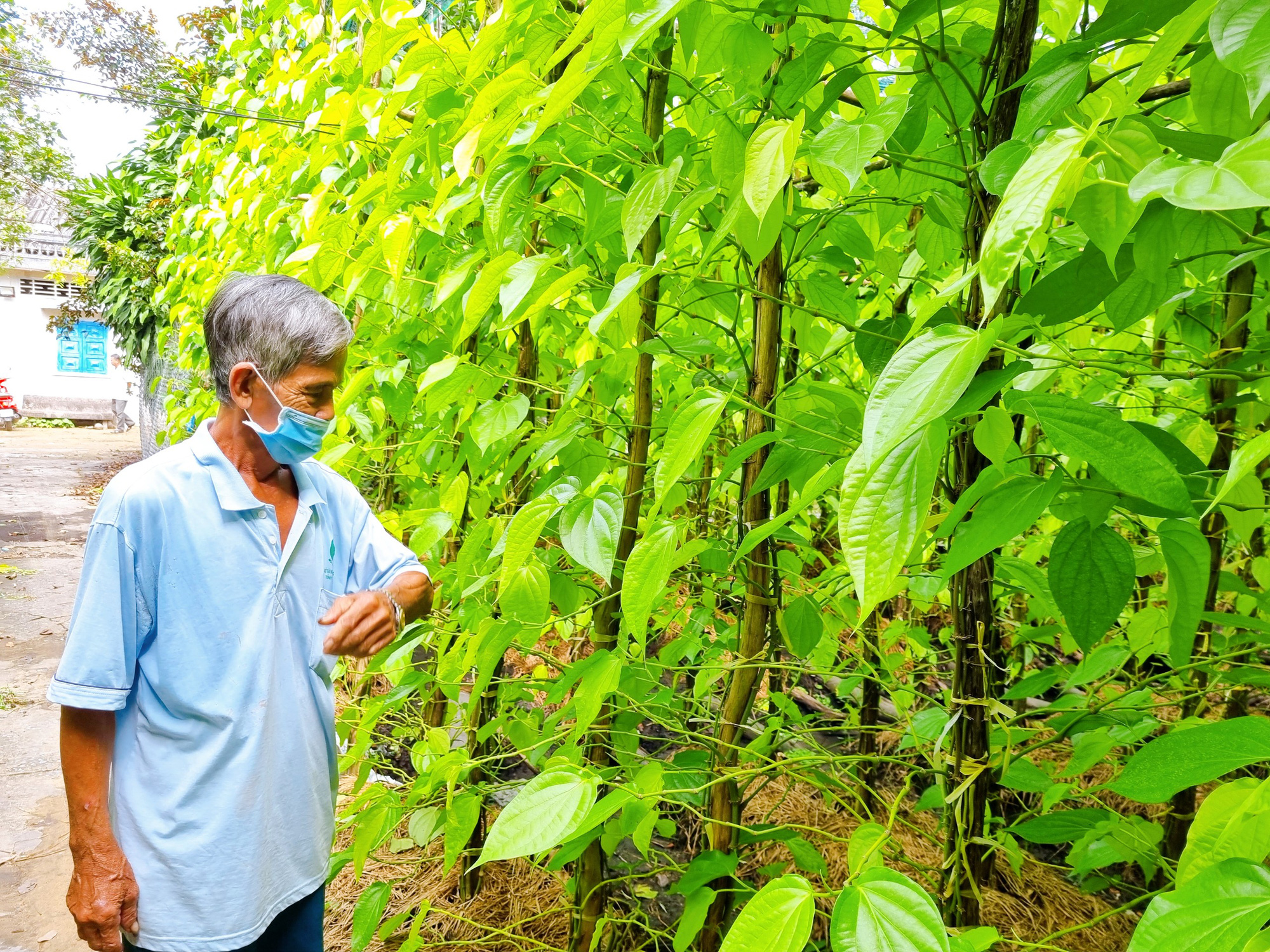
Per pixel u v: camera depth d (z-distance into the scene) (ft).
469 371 4.43
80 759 3.27
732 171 3.36
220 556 3.47
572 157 3.96
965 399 2.12
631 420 5.31
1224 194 1.35
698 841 6.29
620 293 2.84
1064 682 5.23
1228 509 3.96
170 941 3.38
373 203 6.24
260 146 7.79
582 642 6.17
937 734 4.18
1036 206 1.59
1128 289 2.62
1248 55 1.56
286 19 8.45
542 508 3.34
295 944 4.00
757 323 3.80
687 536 4.94
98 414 49.90
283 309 3.53
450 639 5.15
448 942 4.84
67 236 49.65
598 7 2.31
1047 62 2.54
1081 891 5.45
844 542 1.87
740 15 3.22
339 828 4.94
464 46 4.60
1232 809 1.80
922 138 3.47
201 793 3.40
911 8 2.70
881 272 4.54
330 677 4.09
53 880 6.68
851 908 1.92
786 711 5.57
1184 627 2.51
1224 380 4.27
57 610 13.46
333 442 5.95
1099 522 2.56
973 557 2.19
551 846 2.39
